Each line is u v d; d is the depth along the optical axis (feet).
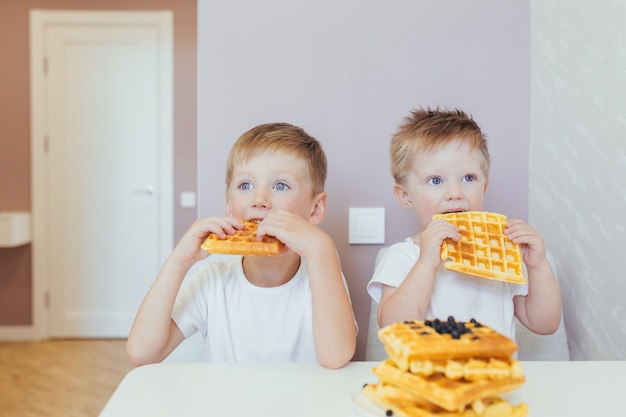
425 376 1.85
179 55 11.28
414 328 2.03
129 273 11.57
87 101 11.32
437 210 3.58
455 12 4.66
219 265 3.67
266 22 4.58
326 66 4.62
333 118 4.64
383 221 4.66
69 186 11.43
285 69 4.60
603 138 3.71
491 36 4.68
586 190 3.93
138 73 11.29
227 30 4.57
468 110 4.70
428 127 3.62
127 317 11.59
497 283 3.65
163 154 11.35
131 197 11.46
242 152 3.44
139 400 2.16
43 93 11.25
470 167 3.56
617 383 2.41
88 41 11.23
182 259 3.01
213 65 4.58
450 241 3.16
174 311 3.33
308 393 2.26
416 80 4.66
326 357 2.62
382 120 4.65
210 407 2.10
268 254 2.74
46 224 11.44
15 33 11.17
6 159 11.34
